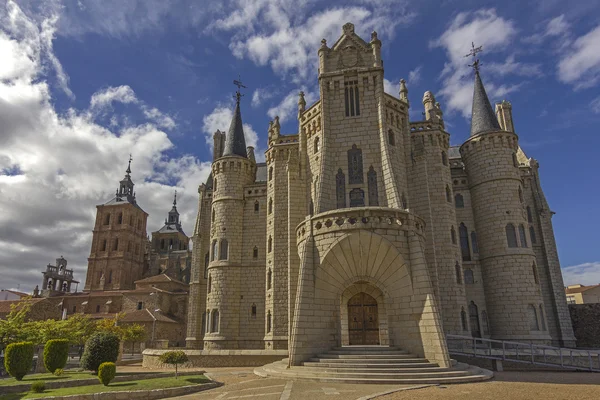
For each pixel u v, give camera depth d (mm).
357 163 37125
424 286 26547
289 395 18359
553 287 43500
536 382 22219
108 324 56812
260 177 56438
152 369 35594
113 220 115125
